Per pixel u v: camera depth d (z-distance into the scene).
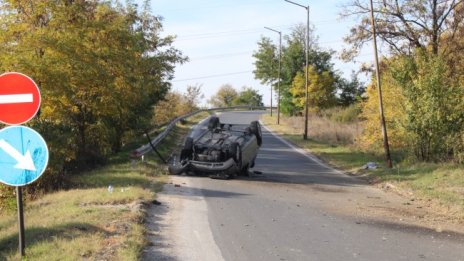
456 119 19.72
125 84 20.62
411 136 20.42
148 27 29.22
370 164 21.25
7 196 12.67
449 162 19.39
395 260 8.09
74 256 7.11
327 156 26.45
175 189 14.45
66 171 16.34
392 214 12.04
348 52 28.58
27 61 15.12
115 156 22.48
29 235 8.30
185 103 66.06
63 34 16.97
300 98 62.56
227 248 8.50
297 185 16.67
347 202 13.59
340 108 60.66
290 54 71.00
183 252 8.15
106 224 9.15
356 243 9.10
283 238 9.30
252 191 14.86
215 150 17.52
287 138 40.06
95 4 22.39
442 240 9.52
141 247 8.09
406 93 20.11
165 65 29.20
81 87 17.89
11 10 16.91
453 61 25.89
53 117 17.31
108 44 20.31
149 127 30.25
